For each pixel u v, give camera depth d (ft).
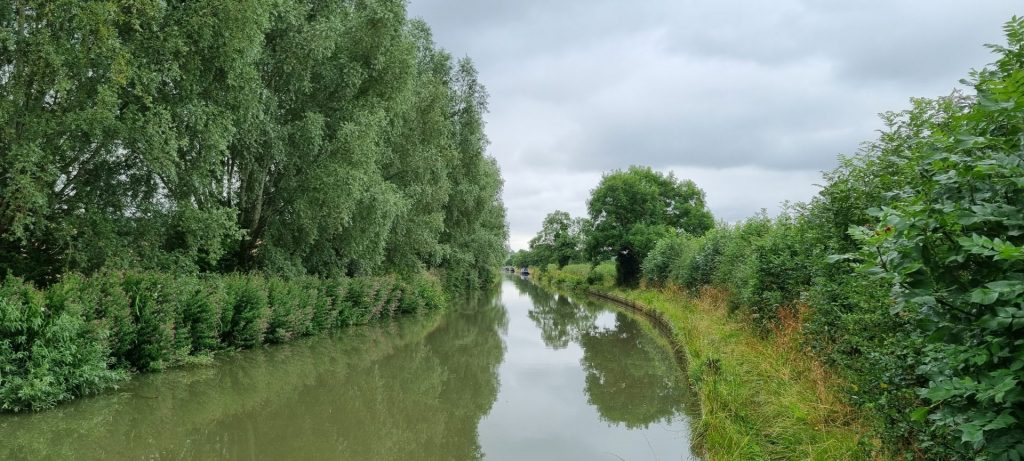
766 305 37.22
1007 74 10.46
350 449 25.72
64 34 34.01
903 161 15.81
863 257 11.16
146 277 36.99
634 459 24.98
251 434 27.20
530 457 25.55
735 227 65.62
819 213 26.86
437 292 91.81
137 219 41.86
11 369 26.58
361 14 56.03
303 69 50.85
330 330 61.16
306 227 54.08
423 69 88.28
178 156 41.52
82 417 27.58
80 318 29.63
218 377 37.88
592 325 77.30
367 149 54.19
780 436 21.74
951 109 17.80
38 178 34.06
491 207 124.57
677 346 48.49
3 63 33.78
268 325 49.42
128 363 34.86
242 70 42.24
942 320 9.45
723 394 27.14
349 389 37.52
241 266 55.21
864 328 19.20
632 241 115.34
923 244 9.54
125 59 34.53
